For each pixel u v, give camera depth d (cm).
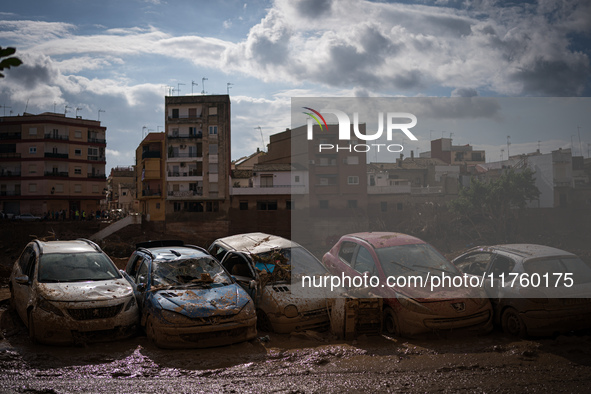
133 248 4581
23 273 853
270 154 6525
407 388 511
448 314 722
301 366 595
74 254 848
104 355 645
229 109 6091
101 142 6738
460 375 554
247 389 509
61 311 697
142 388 510
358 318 750
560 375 548
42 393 491
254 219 5566
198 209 5672
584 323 716
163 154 5853
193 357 639
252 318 732
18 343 709
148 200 5788
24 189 6272
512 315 742
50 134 6344
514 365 587
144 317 739
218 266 859
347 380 540
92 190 6612
